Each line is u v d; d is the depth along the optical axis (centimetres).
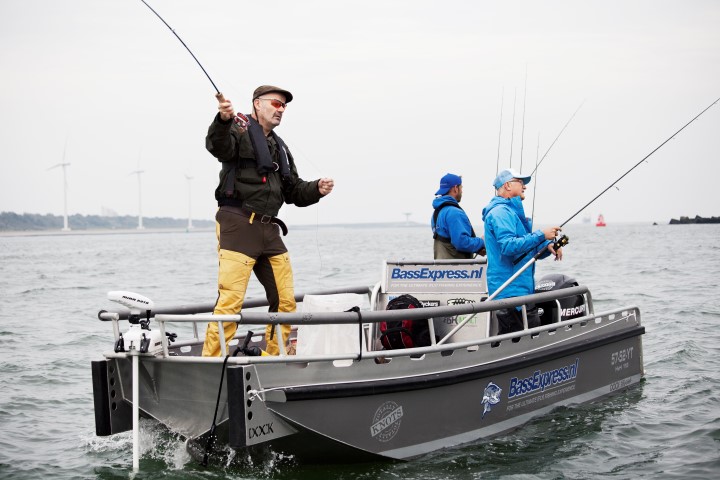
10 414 745
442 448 596
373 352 552
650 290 1639
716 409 708
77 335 1205
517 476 554
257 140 576
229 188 574
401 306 631
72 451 629
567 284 740
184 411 551
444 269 676
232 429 503
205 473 548
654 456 595
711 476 554
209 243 9681
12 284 2320
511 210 676
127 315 589
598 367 743
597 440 629
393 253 4325
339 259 3619
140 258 4444
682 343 990
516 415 653
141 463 574
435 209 748
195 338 658
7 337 1192
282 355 529
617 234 7194
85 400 800
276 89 589
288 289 606
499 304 618
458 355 601
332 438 536
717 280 1838
